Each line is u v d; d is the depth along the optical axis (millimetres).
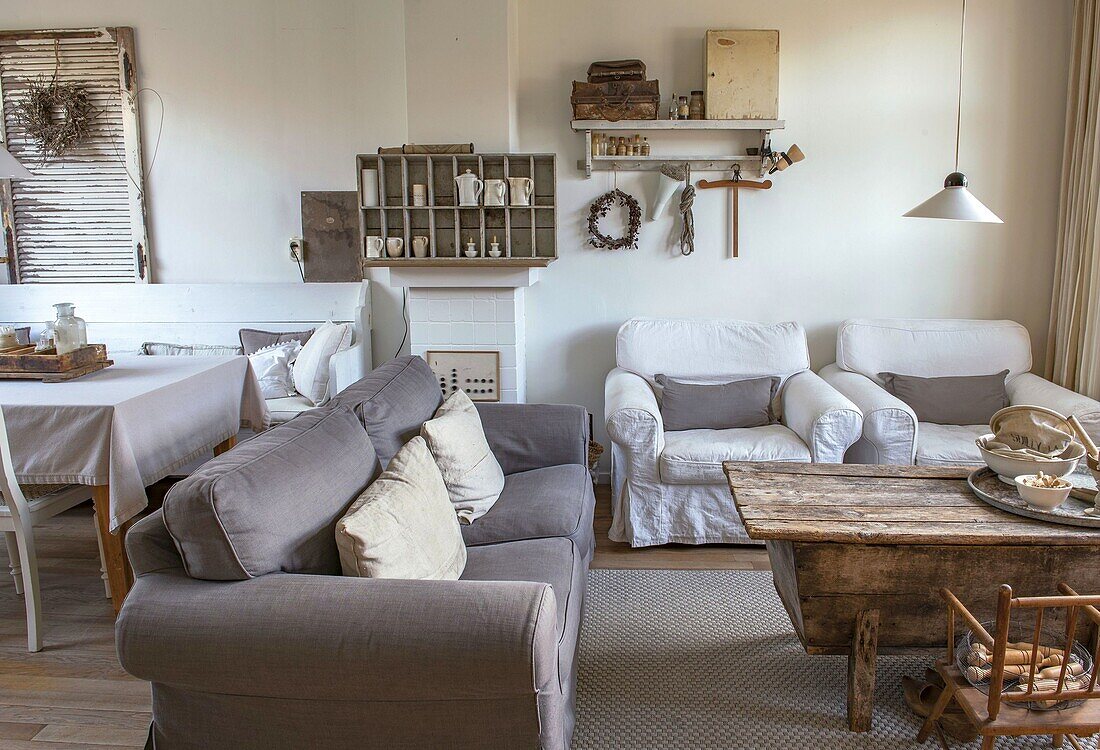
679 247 4145
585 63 4031
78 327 3121
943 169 3996
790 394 3635
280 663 1548
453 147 3846
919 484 2426
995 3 3857
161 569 1698
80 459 2611
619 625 2787
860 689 2174
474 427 2713
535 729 1603
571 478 2838
